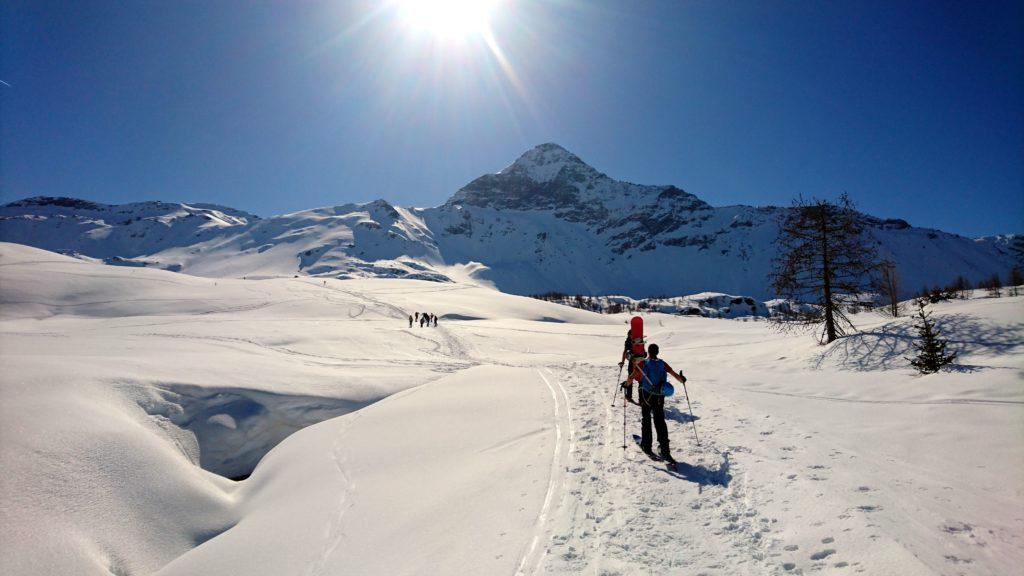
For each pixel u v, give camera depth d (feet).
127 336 82.43
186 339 80.07
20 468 19.44
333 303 189.88
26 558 16.38
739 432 22.67
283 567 15.85
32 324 122.31
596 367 49.01
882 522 12.87
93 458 21.77
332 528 17.71
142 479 22.30
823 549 11.98
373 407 35.37
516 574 12.07
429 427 27.99
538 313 241.14
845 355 44.52
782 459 18.53
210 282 231.71
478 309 222.48
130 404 29.37
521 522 14.83
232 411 33.94
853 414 24.61
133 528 19.92
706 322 196.85
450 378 44.91
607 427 24.47
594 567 12.07
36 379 27.37
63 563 16.80
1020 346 34.42
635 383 35.63
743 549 12.48
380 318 170.60
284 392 36.78
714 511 14.71
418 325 147.74
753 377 39.55
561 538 13.65
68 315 160.56
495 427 26.02
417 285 295.48
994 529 12.26
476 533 14.62
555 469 18.94
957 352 36.94
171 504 22.03
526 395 33.09
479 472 19.72
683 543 13.00
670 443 21.81
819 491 15.20
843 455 18.43
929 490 14.82
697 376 43.16
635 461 19.47
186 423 31.50
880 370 39.17
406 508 17.92
